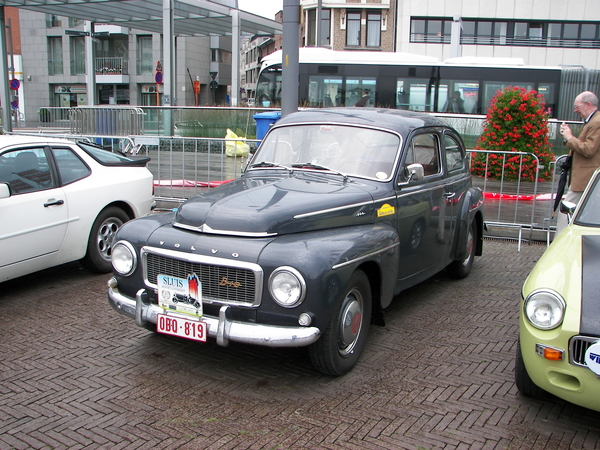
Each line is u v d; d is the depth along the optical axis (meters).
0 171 5.67
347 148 5.25
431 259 5.82
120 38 48.16
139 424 3.60
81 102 49.41
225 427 3.58
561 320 3.41
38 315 5.53
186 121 20.52
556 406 3.90
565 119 20.70
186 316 4.11
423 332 5.23
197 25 27.95
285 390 4.08
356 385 4.17
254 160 5.57
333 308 3.95
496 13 36.38
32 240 5.84
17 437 3.45
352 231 4.45
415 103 20.81
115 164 7.00
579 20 36.00
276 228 4.05
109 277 6.77
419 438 3.47
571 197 7.00
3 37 24.19
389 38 42.09
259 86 21.56
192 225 4.25
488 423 3.67
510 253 8.25
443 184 5.91
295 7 8.39
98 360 4.54
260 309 3.90
